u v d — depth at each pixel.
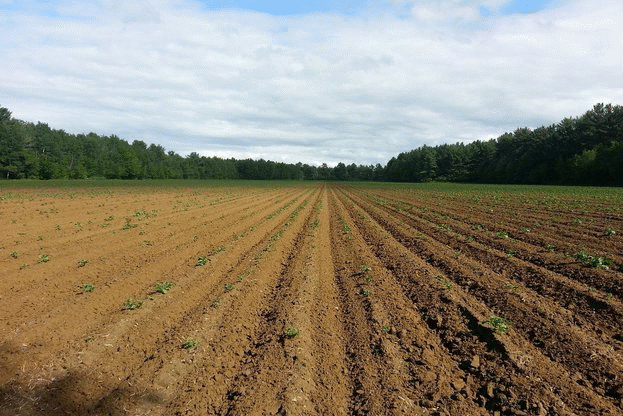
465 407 5.88
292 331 7.90
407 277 12.19
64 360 6.96
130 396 6.05
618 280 10.45
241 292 10.70
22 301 9.73
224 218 26.23
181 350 7.38
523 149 110.75
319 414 5.72
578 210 27.06
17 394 6.02
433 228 21.53
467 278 11.80
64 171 100.06
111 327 8.20
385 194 59.16
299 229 22.41
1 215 25.09
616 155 73.56
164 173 133.00
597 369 6.59
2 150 88.75
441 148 166.38
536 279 11.37
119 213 27.55
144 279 11.60
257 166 185.50
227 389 6.32
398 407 5.75
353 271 13.17
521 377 6.45
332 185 113.50
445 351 7.63
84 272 12.25
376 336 8.09
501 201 37.19
